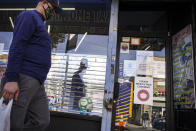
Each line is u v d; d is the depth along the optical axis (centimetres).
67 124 321
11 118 146
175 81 333
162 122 323
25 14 164
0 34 380
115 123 319
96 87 334
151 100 330
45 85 340
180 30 342
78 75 343
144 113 326
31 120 171
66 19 373
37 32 165
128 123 321
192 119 292
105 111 313
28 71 155
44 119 173
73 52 356
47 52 170
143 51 352
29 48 160
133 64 346
